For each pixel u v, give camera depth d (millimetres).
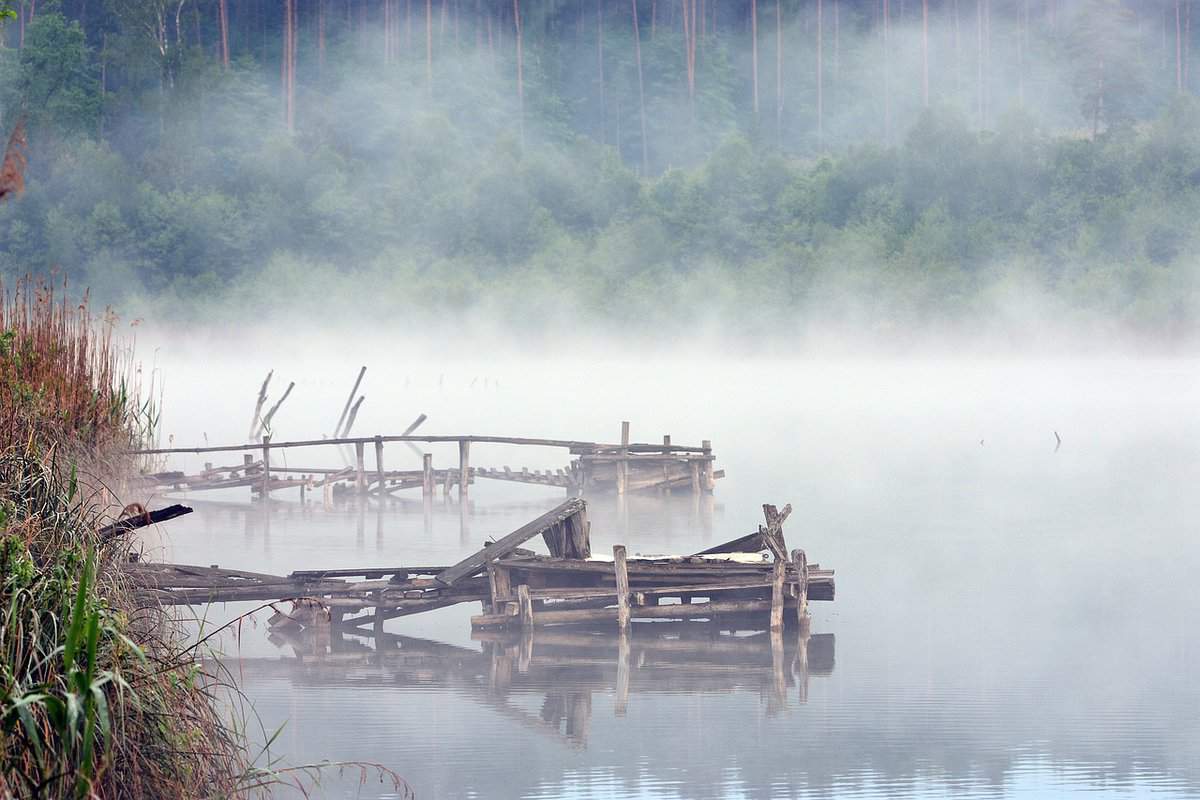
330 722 46188
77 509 36969
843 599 66625
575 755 42812
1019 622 61375
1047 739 44281
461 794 39000
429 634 60344
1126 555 78062
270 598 58781
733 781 40250
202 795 32531
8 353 53188
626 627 58844
